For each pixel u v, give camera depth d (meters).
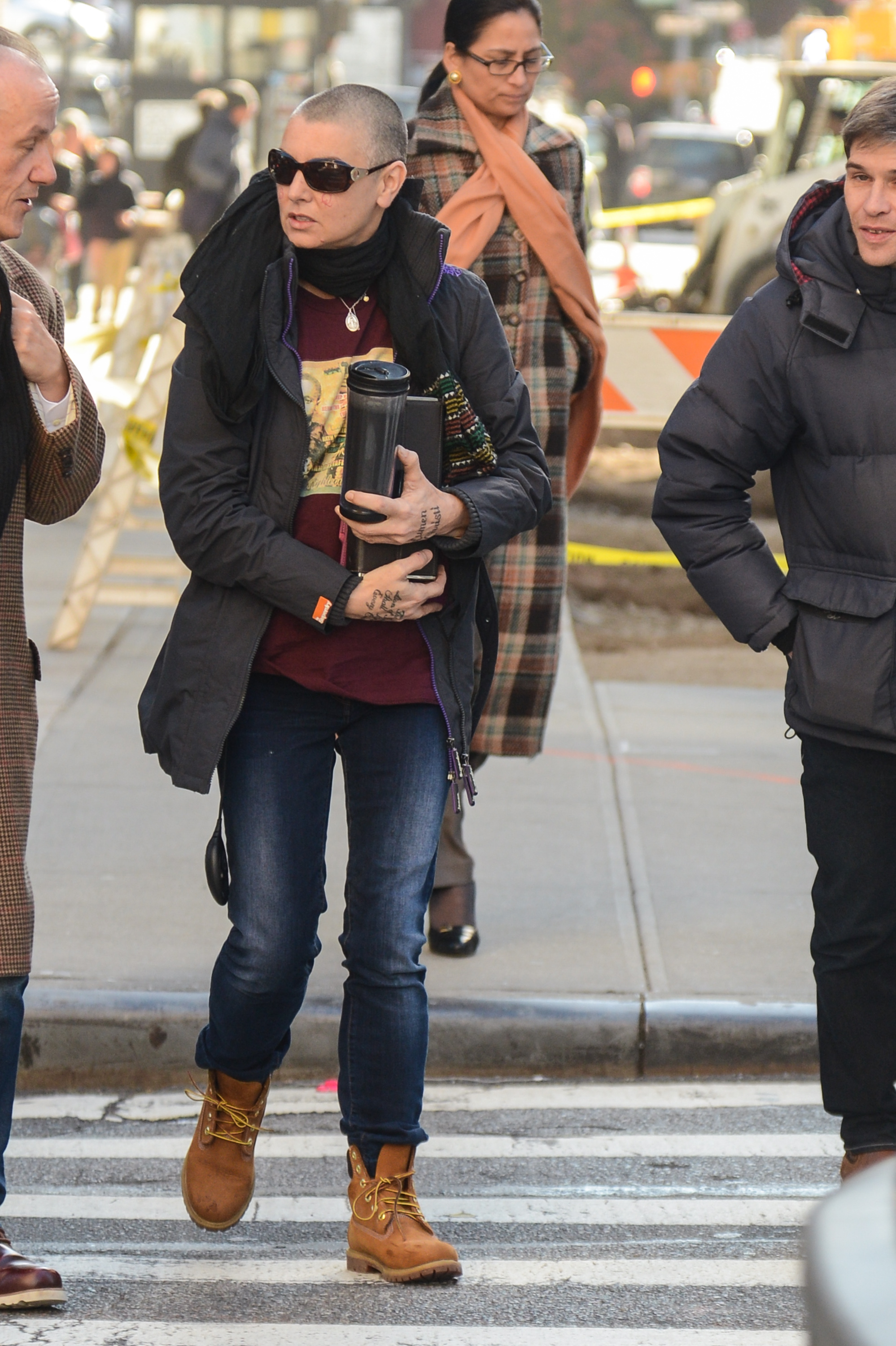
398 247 9.77
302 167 9.22
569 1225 11.00
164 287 26.02
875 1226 3.76
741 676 24.78
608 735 21.47
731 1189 11.66
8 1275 9.35
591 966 14.52
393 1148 9.90
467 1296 9.69
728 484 10.46
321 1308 9.48
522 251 14.16
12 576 9.73
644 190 81.38
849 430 9.91
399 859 9.77
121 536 30.03
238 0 78.75
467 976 14.21
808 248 10.02
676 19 170.62
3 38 9.28
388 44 121.00
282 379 9.52
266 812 9.70
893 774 10.17
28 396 9.54
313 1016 13.55
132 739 20.31
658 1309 9.55
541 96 77.00
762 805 18.98
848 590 10.05
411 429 9.65
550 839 17.67
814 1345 3.66
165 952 14.45
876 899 10.31
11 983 9.59
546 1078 13.62
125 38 107.31
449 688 9.85
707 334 23.55
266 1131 12.60
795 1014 13.71
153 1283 9.84
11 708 9.67
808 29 65.19
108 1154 12.21
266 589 9.46
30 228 61.62
